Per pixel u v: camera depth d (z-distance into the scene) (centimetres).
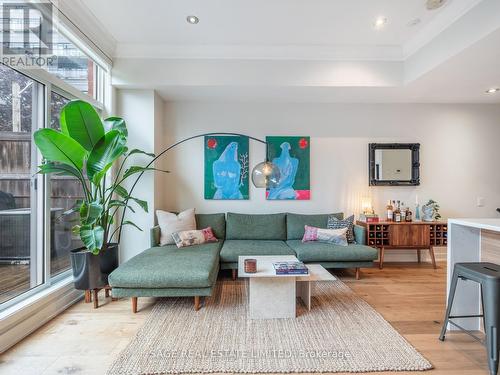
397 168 406
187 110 403
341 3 247
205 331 209
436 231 365
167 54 328
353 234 358
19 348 189
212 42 320
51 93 254
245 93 364
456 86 338
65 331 211
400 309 249
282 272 225
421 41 298
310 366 171
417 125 410
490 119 412
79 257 248
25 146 224
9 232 210
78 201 247
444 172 411
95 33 284
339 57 330
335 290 293
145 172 354
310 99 390
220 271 357
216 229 375
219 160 403
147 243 353
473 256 211
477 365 174
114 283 233
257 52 328
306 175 405
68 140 217
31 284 228
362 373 167
